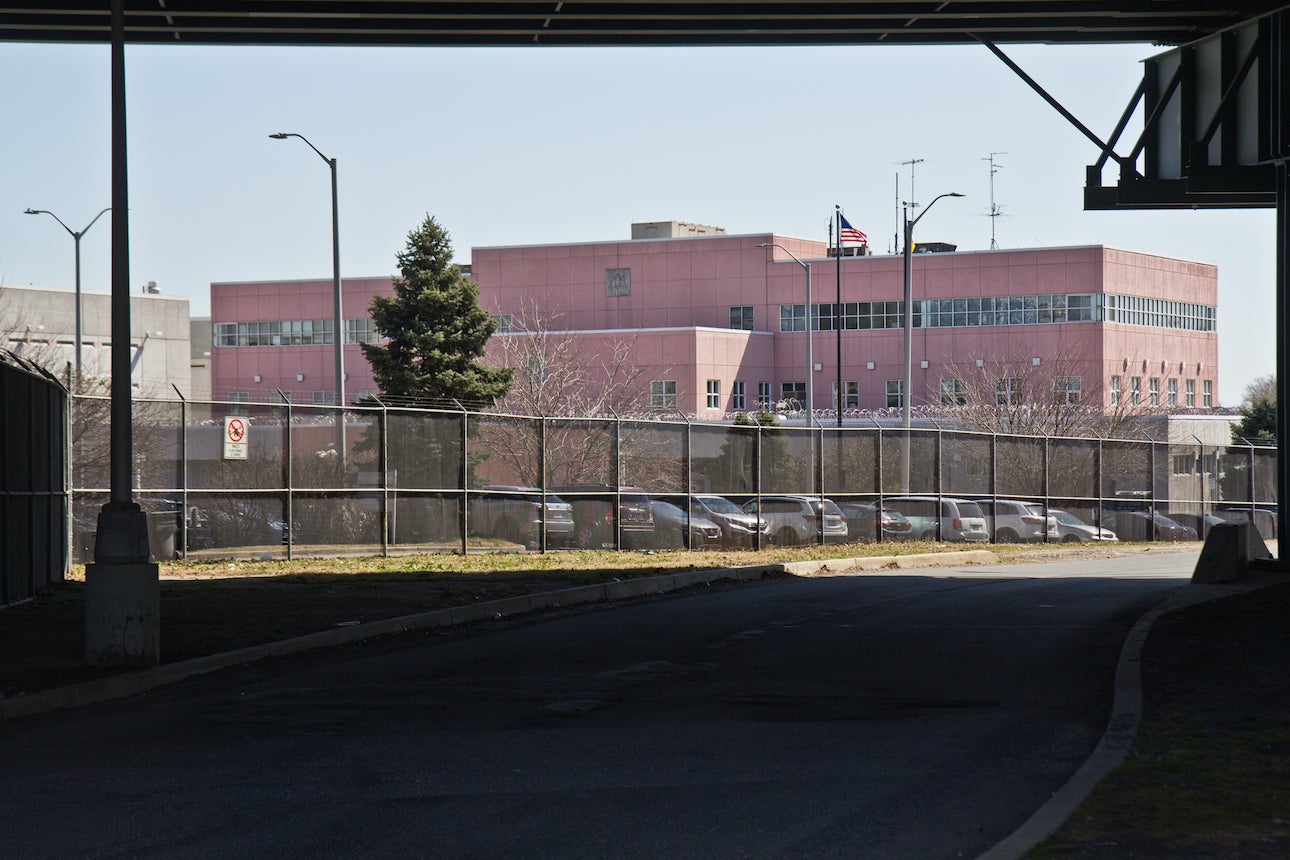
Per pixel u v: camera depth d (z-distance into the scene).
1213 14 24.02
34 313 93.62
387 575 24.25
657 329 99.44
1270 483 51.25
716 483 34.75
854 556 31.67
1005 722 11.19
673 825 7.93
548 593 21.30
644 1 22.73
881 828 7.88
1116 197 26.53
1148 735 10.17
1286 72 23.09
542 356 70.31
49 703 12.23
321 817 8.12
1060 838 7.30
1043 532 40.72
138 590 13.85
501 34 24.75
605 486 35.22
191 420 29.28
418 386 46.94
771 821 8.02
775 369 105.81
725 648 15.81
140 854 7.37
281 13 22.53
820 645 15.96
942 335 99.44
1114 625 17.67
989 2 23.00
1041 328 95.88
